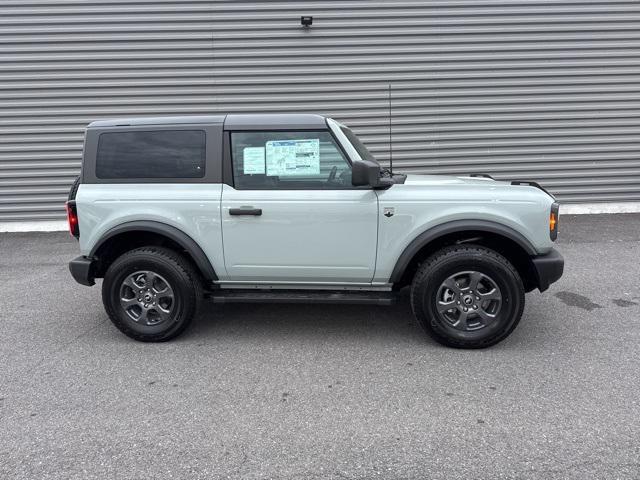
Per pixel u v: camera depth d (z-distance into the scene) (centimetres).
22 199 826
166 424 274
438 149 834
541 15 794
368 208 358
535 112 826
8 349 378
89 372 338
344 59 802
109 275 373
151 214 370
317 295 380
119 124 382
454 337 357
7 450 252
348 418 277
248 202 365
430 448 248
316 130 366
